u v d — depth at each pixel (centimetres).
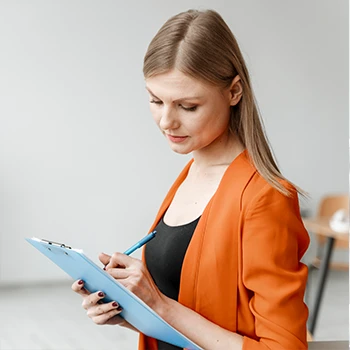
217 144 123
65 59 521
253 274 110
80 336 403
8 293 504
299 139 572
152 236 123
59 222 531
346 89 573
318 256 513
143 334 130
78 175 532
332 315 455
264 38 558
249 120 117
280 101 566
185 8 539
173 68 108
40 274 531
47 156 524
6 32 509
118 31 529
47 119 522
